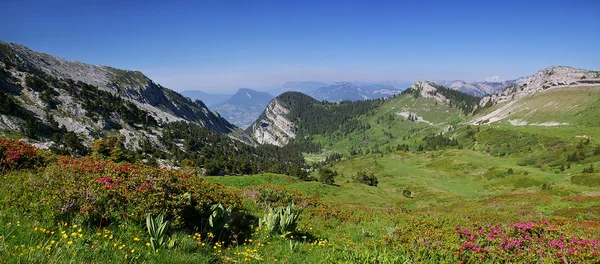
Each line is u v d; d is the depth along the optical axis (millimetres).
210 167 159375
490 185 127875
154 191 8906
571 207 26812
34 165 11797
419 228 11711
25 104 171000
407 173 170750
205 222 9750
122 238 7203
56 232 6691
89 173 9359
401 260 8258
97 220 7781
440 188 126625
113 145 22109
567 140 191250
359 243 12219
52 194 7887
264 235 10500
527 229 10344
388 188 129750
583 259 8000
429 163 187375
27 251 5352
